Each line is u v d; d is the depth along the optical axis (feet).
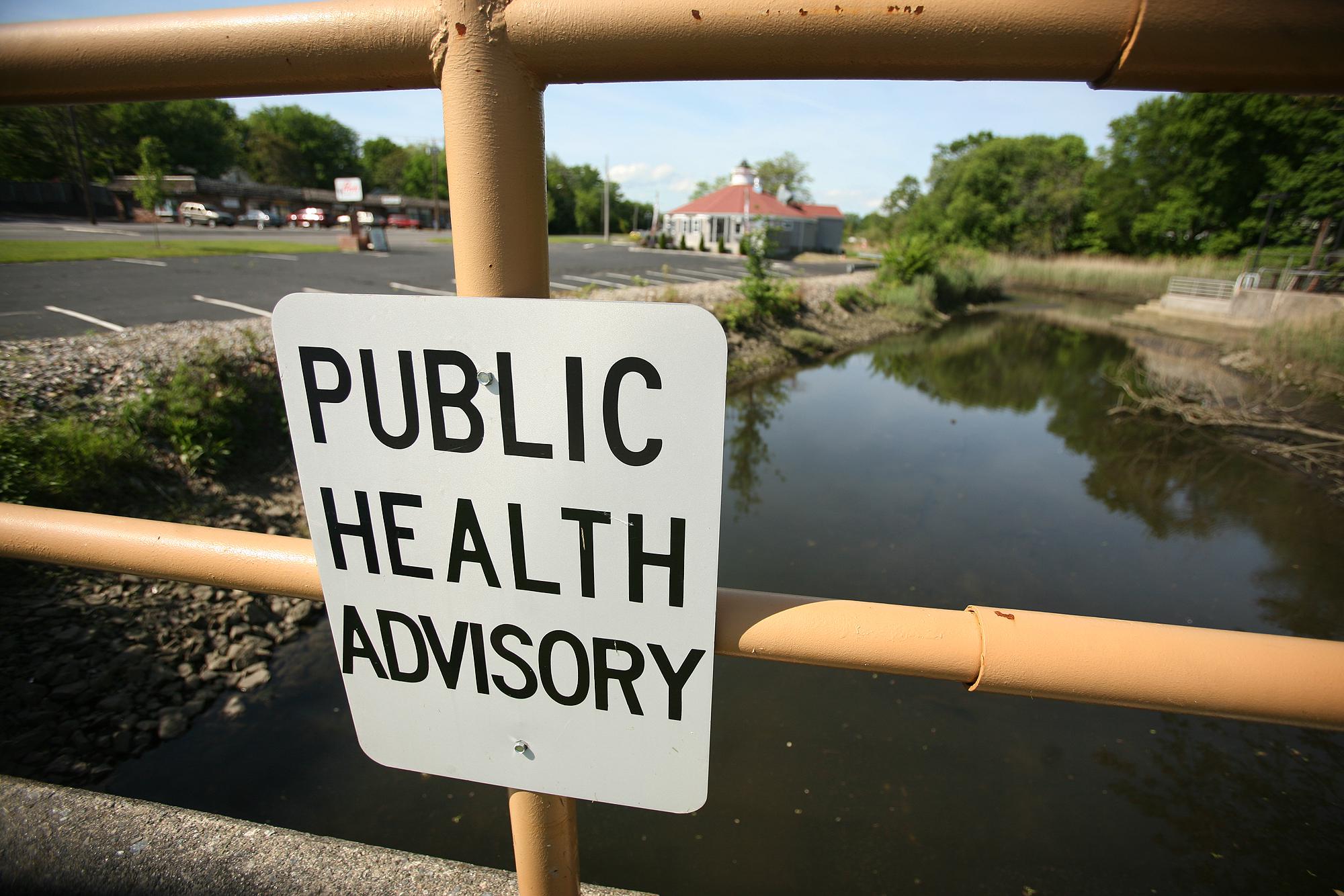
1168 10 1.35
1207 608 15.69
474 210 1.75
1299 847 9.34
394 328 1.93
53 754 9.64
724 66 1.57
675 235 138.21
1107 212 106.32
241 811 9.37
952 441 27.84
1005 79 1.53
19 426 13.46
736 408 31.27
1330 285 51.34
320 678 11.98
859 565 16.99
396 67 1.72
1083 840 9.33
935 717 11.60
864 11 1.43
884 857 8.98
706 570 1.96
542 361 1.86
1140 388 37.45
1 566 11.89
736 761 10.53
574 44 1.57
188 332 20.54
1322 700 1.67
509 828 9.24
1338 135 71.46
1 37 1.87
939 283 71.82
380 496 2.12
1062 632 1.79
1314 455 26.27
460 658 2.26
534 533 2.04
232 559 2.31
